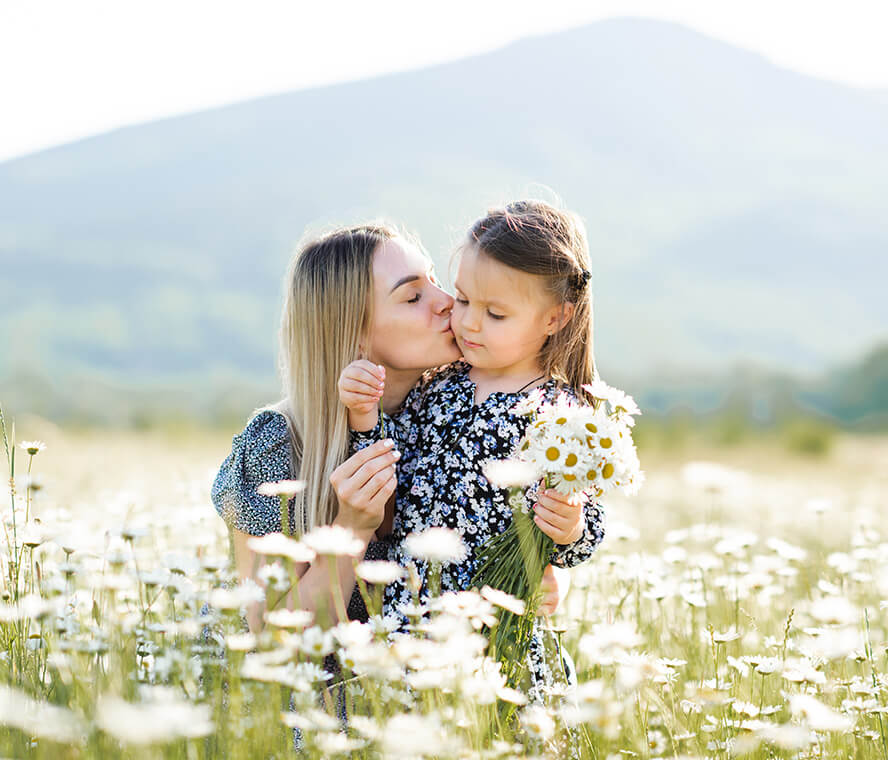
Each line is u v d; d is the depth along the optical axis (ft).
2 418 9.28
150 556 10.87
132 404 163.32
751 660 8.62
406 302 9.65
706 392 189.88
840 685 8.71
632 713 7.63
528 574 8.11
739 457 67.51
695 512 22.47
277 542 7.39
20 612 7.93
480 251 9.43
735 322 387.14
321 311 9.53
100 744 6.17
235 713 6.57
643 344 345.72
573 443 7.91
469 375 9.96
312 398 9.50
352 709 7.80
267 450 9.52
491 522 9.07
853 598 13.01
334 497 9.25
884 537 17.99
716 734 7.74
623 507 22.94
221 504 9.64
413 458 9.64
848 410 176.65
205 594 8.22
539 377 9.85
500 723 7.66
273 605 8.09
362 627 7.32
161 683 7.37
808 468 59.31
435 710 6.71
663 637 11.32
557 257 9.45
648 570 12.17
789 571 12.27
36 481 9.82
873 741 8.00
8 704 6.14
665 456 66.33
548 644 9.27
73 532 10.39
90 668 7.45
